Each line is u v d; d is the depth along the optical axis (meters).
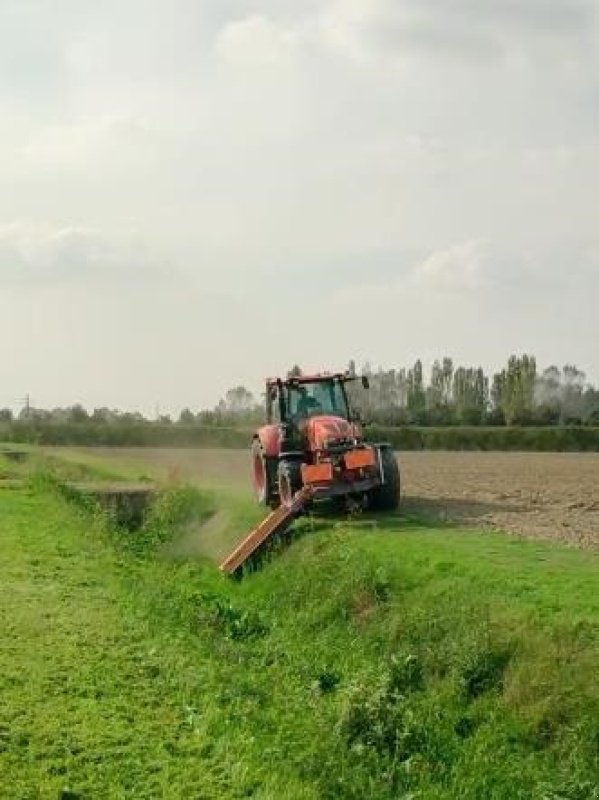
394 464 19.08
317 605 14.71
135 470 32.56
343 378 20.66
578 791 8.19
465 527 17.00
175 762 8.19
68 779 7.75
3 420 68.06
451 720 10.09
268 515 19.78
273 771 8.23
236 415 66.25
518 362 72.25
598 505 20.86
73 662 10.58
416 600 12.69
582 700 9.05
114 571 16.00
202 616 13.92
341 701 10.51
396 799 8.59
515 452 54.56
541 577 11.98
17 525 19.88
